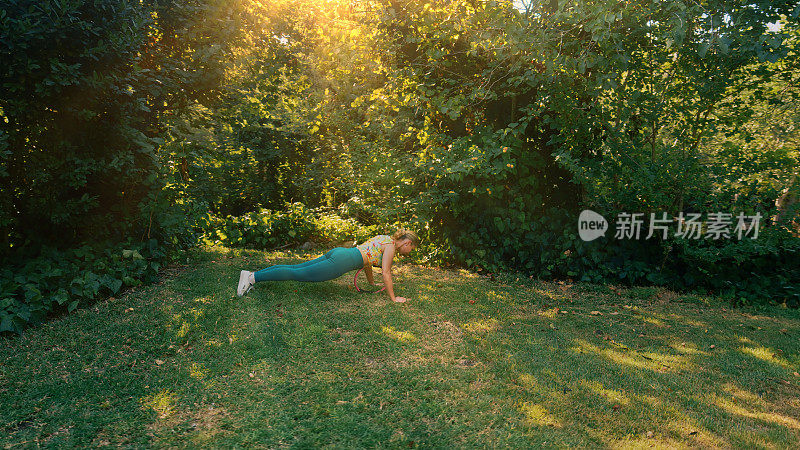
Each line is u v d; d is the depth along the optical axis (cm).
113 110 484
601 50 578
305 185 1398
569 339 448
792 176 607
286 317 450
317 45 836
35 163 464
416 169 757
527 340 434
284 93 1180
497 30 607
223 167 1541
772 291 630
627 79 636
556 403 320
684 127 636
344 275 619
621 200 657
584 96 639
